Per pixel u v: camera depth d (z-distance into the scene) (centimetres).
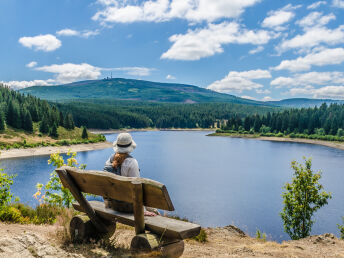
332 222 4572
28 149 13238
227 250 613
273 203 5706
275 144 19738
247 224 4341
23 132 15388
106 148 15900
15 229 536
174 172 9125
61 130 17212
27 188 6094
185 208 5175
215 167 10244
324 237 871
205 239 791
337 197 6256
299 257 574
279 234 3866
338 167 10156
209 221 4372
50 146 14512
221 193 6469
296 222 1739
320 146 18738
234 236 980
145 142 19638
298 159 12450
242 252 597
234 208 5266
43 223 722
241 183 7669
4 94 19262
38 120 17625
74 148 14862
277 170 9862
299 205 1722
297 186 1738
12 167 9000
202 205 5400
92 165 9519
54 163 1098
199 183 7550
